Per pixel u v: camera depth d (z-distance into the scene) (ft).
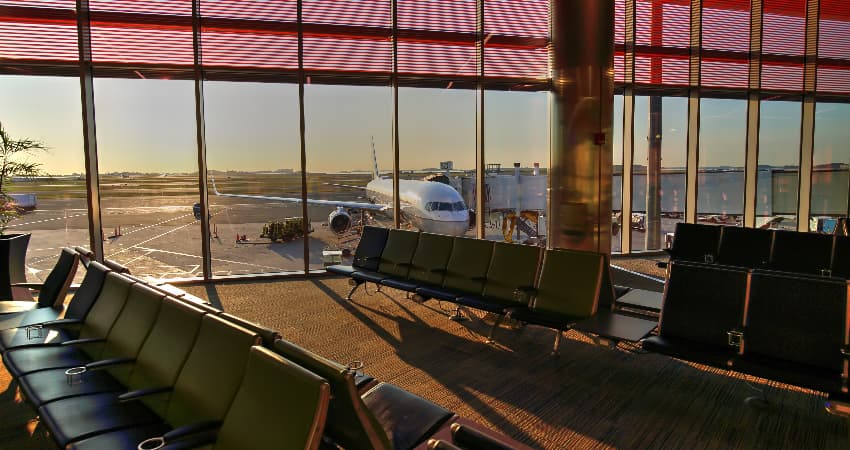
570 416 9.86
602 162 18.66
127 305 9.86
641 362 12.89
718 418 9.77
